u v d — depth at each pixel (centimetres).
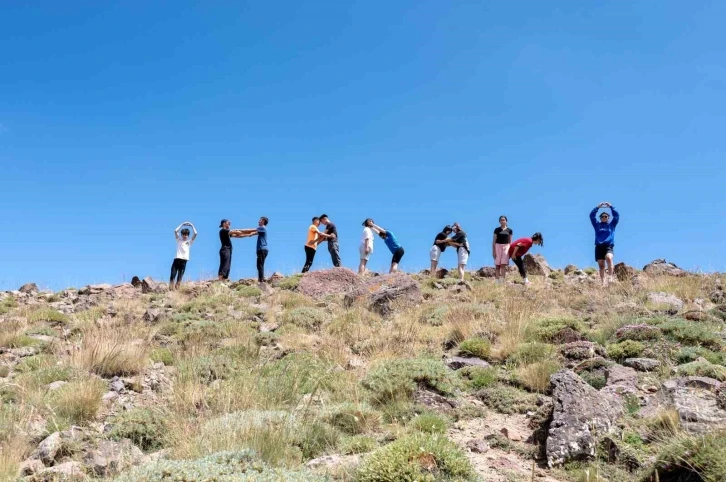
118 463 603
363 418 727
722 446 516
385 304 1437
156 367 1032
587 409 666
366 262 2058
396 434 680
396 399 800
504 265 1928
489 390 841
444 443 582
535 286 1802
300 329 1291
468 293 1627
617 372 848
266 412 722
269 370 943
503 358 1002
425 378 844
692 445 528
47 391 861
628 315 1192
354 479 550
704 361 853
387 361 931
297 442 661
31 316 1485
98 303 1752
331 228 2155
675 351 927
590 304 1411
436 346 1097
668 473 534
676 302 1343
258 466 552
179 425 695
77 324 1375
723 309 1215
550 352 988
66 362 1008
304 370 923
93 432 708
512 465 618
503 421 752
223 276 2081
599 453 622
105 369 992
